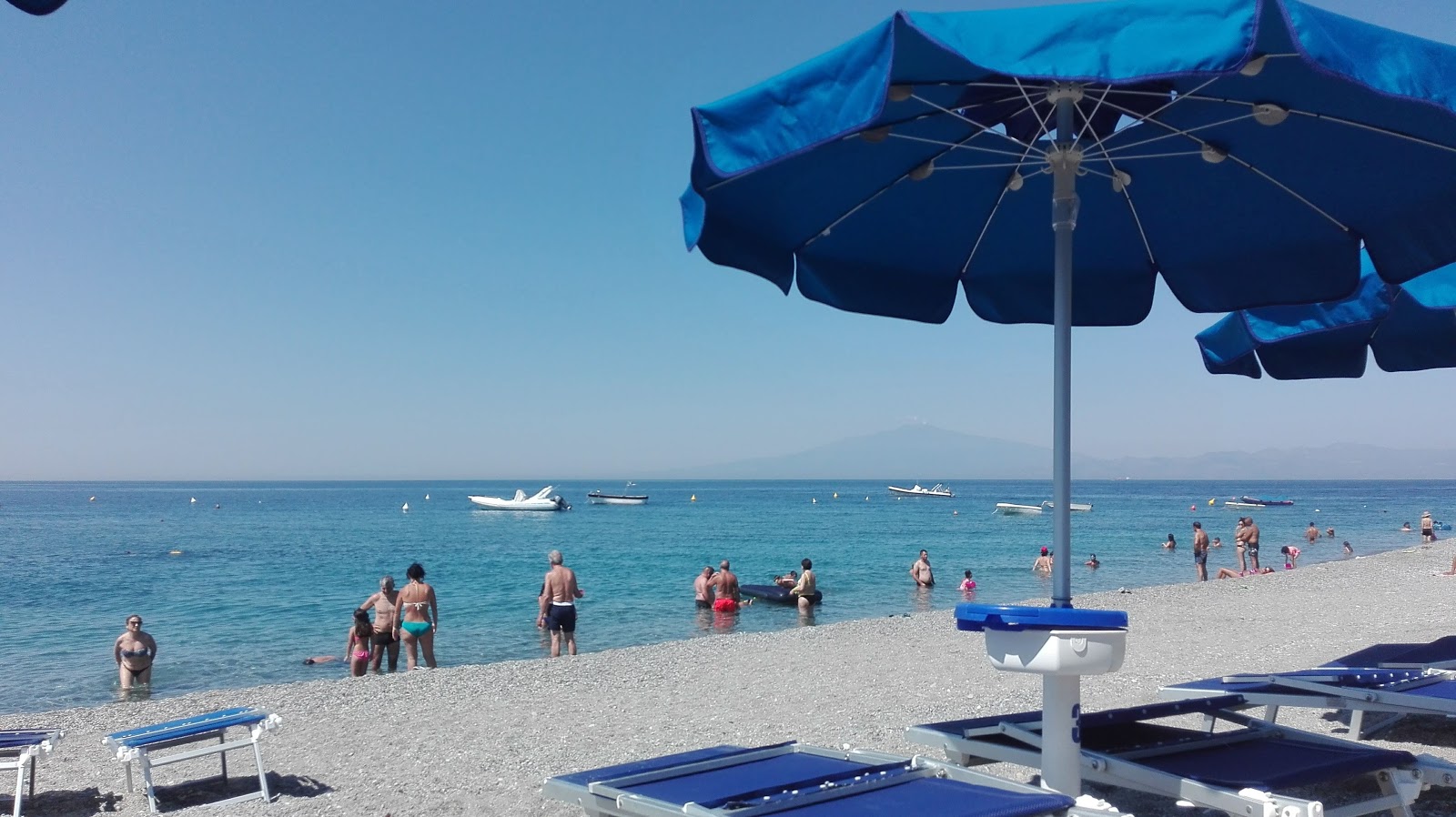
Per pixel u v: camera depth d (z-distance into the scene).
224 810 5.74
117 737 6.11
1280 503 110.62
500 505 102.75
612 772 3.59
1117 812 3.06
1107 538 54.66
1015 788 3.28
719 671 10.70
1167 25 2.47
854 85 2.63
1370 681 5.44
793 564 37.56
